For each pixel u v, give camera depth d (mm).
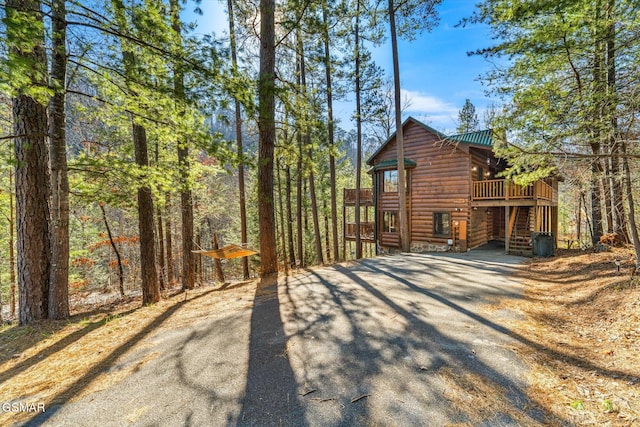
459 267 8773
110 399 2828
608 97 5258
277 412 2529
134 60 5215
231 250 6676
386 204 15750
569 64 7129
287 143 10469
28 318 5945
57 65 5418
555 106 6102
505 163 16188
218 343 4027
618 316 4230
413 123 14812
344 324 4449
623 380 2766
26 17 3285
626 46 5336
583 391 2666
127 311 6598
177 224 18000
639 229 8820
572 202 15750
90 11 4227
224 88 5156
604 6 5246
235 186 28406
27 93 3895
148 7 4508
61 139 5953
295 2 8430
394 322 4453
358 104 13742
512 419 2340
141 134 7871
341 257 25438
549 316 4656
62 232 6078
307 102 9250
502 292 6000
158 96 5422
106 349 4148
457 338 3846
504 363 3193
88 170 6742
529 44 6262
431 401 2588
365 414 2451
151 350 3963
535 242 10453
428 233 14273
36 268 6047
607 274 6262
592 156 5641
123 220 18531
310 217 23609
